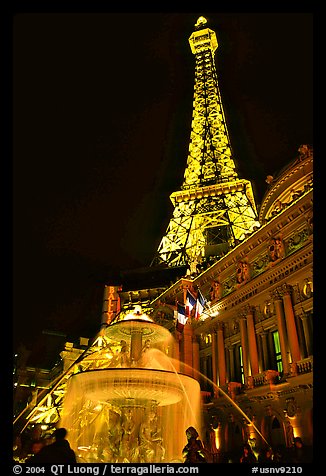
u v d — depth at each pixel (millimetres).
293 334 29641
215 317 39812
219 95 100125
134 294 63875
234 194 73125
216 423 34906
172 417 33938
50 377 76188
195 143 93000
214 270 41688
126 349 20109
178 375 17906
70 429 33500
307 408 26688
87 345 75875
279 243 33156
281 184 37844
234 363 36844
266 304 33938
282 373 30984
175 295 46406
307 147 34750
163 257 67062
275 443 28844
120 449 17406
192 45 111688
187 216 72438
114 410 19500
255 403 31406
